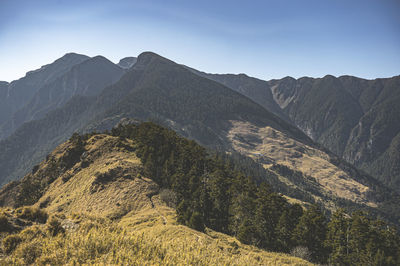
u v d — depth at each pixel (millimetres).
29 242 10422
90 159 93875
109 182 72000
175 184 70375
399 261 46281
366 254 46688
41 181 102750
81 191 73438
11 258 9641
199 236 30734
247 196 64875
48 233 11359
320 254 49312
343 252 48750
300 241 49375
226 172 90062
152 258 10242
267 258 27672
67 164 101250
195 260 10828
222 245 29172
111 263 9094
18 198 97688
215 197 68062
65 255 9359
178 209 50906
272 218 55344
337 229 53812
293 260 30141
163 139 104250
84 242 10180
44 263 9125
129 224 47438
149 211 55938
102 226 12922
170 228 33812
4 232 11398
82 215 14328
